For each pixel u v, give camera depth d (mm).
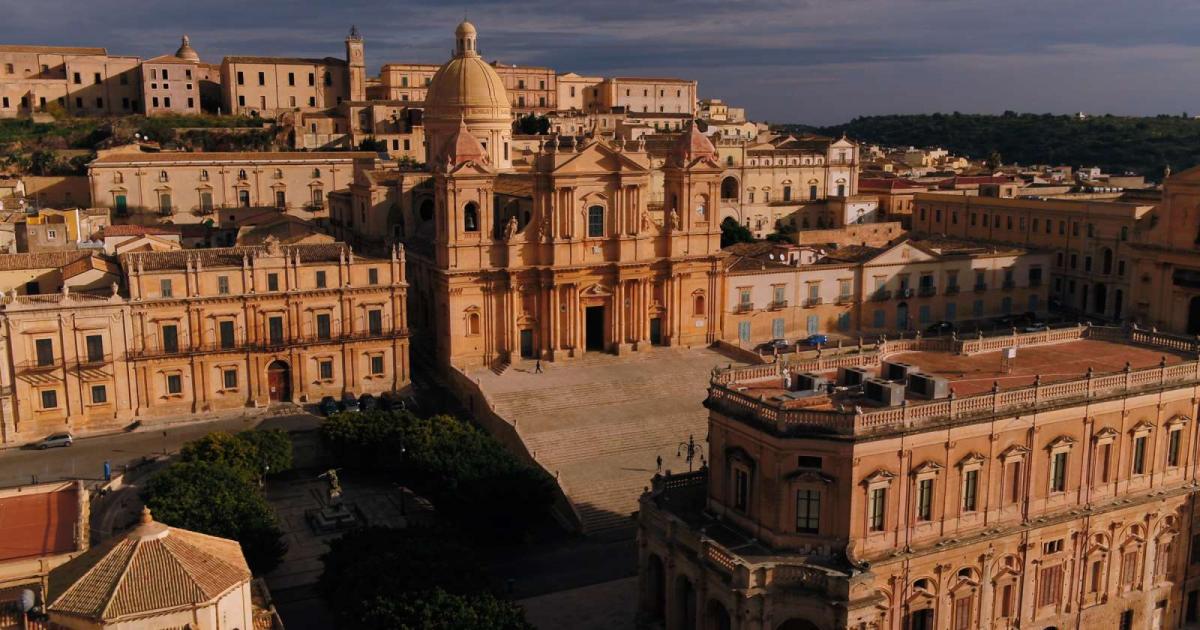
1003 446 55188
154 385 95125
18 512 55250
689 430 94000
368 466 85188
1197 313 117625
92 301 91312
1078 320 135000
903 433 50906
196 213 147750
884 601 49219
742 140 184875
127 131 181500
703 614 52062
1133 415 60281
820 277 122188
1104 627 61469
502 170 134500
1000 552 55719
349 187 139250
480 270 105188
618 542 76438
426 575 54625
